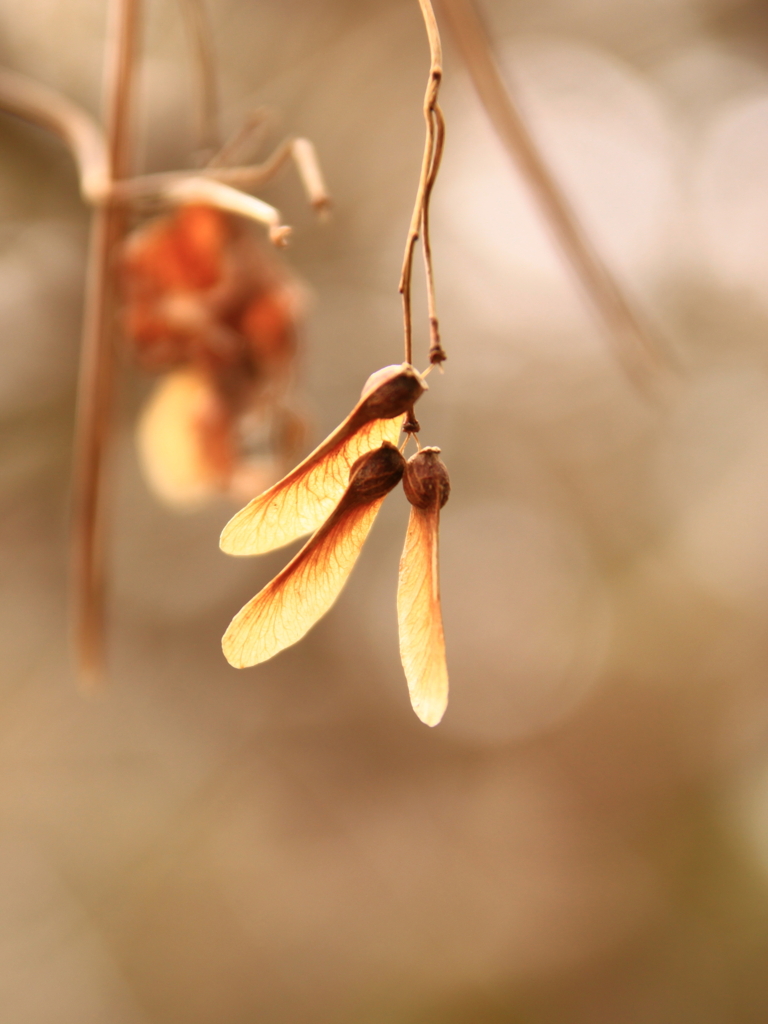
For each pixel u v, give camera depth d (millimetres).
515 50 1829
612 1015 1697
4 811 1762
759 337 1936
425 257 372
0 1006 1652
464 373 1982
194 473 592
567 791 2160
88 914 1780
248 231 577
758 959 1600
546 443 2123
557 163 1809
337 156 1717
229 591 1946
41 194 1402
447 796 2215
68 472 1519
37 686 1796
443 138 370
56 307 1444
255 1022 1787
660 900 1811
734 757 1961
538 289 1901
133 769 1920
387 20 1724
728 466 2107
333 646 2182
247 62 1628
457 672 2291
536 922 1943
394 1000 1833
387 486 373
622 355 559
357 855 2084
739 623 2119
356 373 1819
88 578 582
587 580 2256
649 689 2166
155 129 1407
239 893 1936
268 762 2105
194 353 565
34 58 1323
